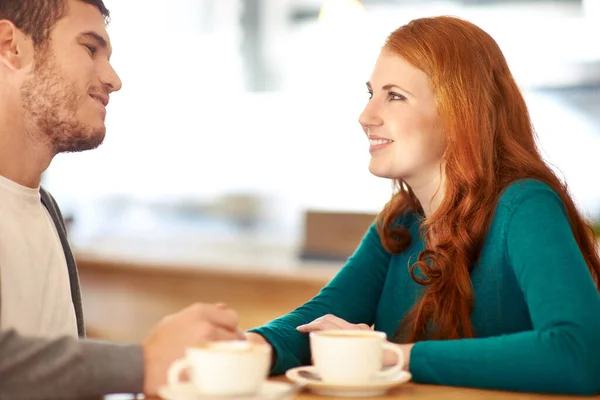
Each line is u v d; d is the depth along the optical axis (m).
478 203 1.52
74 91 1.56
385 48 1.64
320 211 3.97
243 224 5.23
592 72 4.32
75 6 1.57
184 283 4.34
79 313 1.71
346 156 4.99
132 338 4.47
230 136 5.26
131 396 1.16
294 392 1.09
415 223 1.73
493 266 1.48
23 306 1.51
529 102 4.44
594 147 4.34
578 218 1.59
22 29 1.51
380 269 1.79
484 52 1.62
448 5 4.60
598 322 1.24
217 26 5.27
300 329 1.47
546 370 1.20
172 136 5.38
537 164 1.58
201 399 1.02
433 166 1.61
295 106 5.10
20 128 1.54
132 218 5.44
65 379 1.10
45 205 1.71
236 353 1.01
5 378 1.09
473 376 1.23
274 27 5.12
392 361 1.29
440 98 1.57
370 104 1.62
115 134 5.47
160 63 5.38
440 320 1.52
